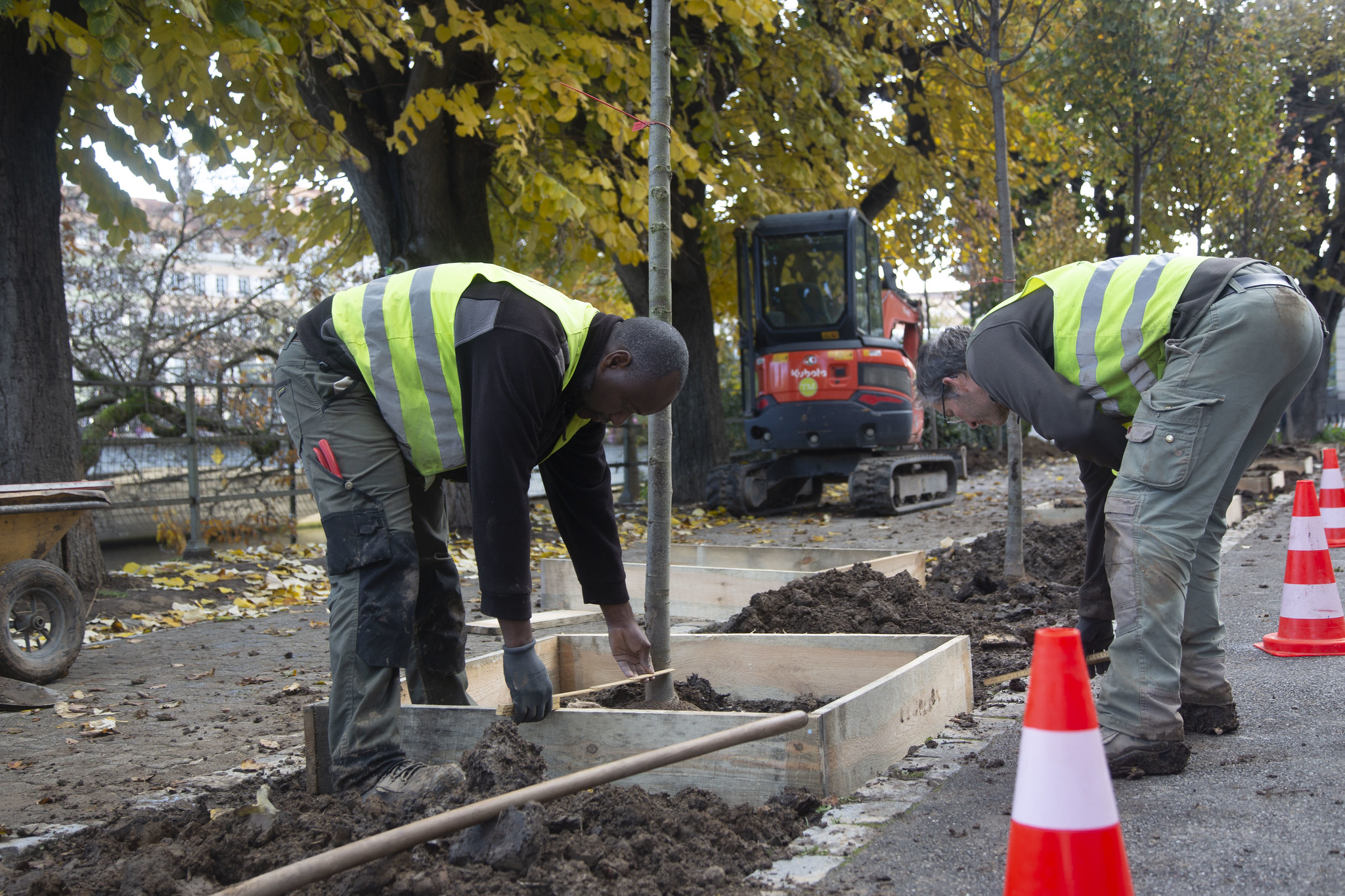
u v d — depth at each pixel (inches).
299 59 301.4
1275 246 644.1
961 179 596.4
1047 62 445.7
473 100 326.6
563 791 86.8
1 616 174.7
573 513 118.7
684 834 91.2
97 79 258.8
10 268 254.2
